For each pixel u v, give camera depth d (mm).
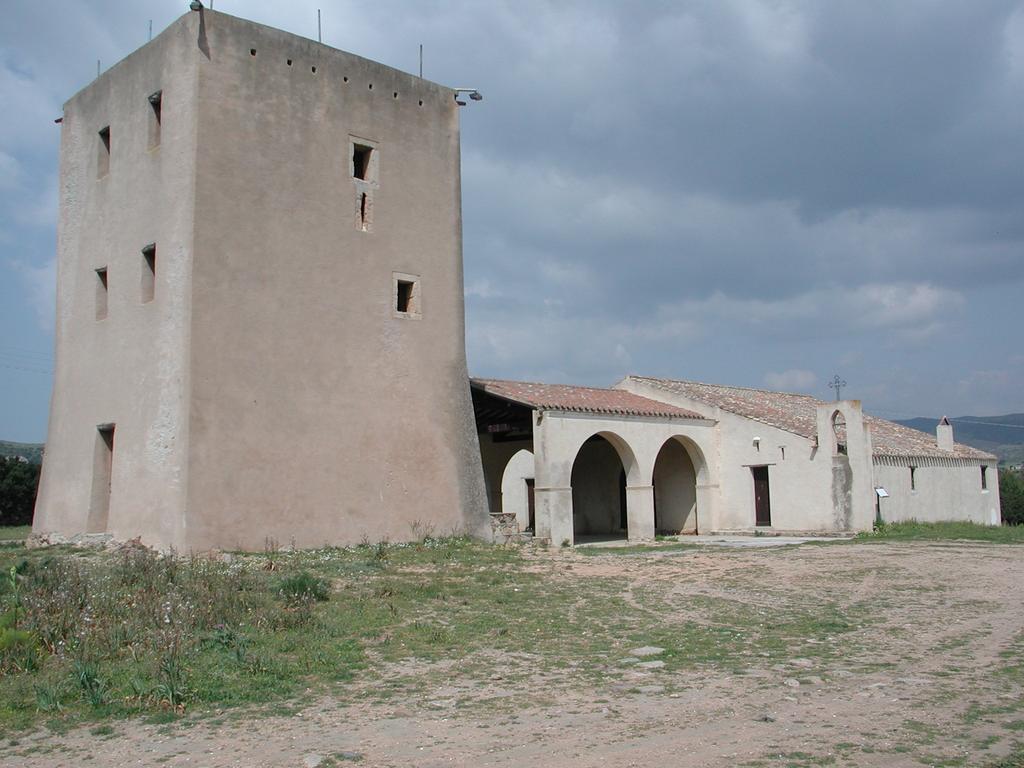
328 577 13805
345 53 19500
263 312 17406
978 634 10094
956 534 23859
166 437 16453
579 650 9477
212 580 11883
